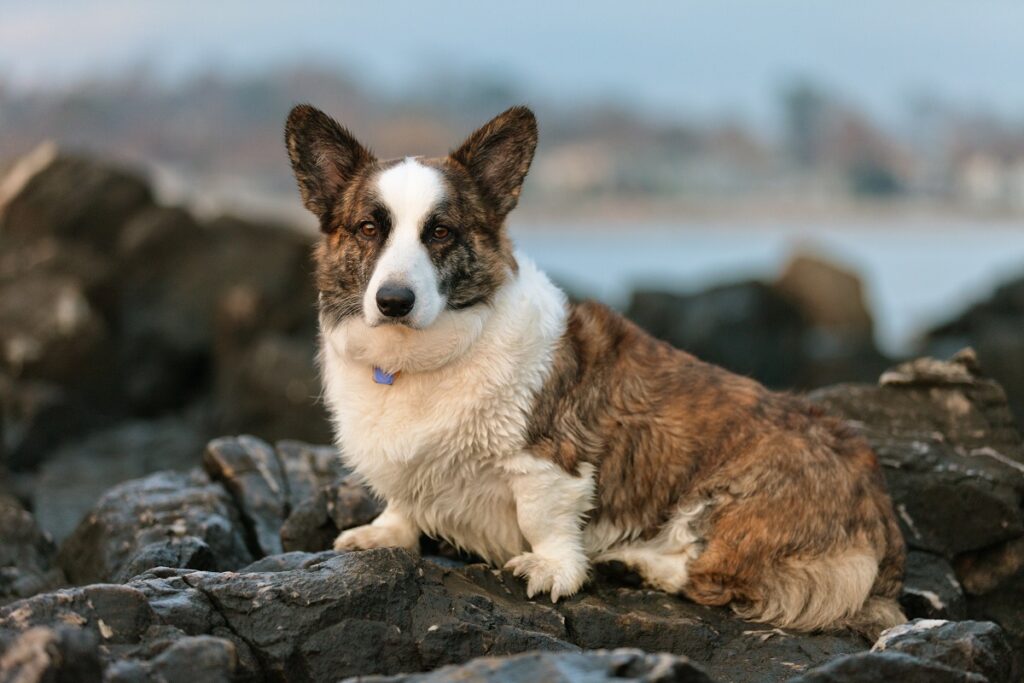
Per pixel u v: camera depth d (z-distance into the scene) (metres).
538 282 7.01
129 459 16.20
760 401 7.02
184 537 7.40
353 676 5.66
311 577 5.90
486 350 6.56
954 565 7.97
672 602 6.75
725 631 6.55
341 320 6.74
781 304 28.38
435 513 6.90
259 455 8.89
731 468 6.77
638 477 6.89
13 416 16.66
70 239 23.42
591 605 6.48
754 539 6.63
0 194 23.42
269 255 23.70
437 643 5.77
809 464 6.73
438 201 6.55
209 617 5.68
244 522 8.40
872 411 8.73
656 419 6.89
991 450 8.37
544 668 4.79
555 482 6.64
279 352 18.25
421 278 6.30
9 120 32.47
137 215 24.06
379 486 6.89
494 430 6.57
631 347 7.08
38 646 4.68
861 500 6.81
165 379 22.17
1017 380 20.12
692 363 7.17
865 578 6.72
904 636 5.83
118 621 5.46
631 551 6.92
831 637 6.58
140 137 44.47
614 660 4.84
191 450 16.88
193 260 23.72
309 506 7.86
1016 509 7.89
